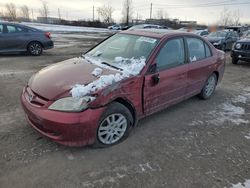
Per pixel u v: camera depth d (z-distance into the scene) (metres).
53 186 2.54
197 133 3.79
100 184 2.59
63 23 60.22
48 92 2.97
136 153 3.16
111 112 3.09
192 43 4.52
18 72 7.14
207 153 3.26
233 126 4.12
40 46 10.74
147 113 3.70
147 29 4.59
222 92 6.04
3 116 3.99
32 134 3.45
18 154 3.00
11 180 2.58
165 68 3.79
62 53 11.62
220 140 3.63
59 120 2.75
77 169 2.80
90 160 2.97
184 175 2.80
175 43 4.09
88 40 19.66
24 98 3.26
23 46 10.27
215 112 4.68
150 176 2.75
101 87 2.94
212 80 5.32
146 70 3.46
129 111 3.35
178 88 4.16
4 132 3.48
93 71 3.34
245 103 5.31
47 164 2.86
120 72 3.30
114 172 2.78
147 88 3.49
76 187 2.54
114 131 3.25
